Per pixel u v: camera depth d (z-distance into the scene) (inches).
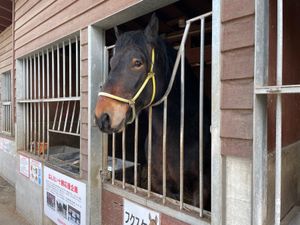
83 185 117.6
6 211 194.2
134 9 92.0
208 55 158.4
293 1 79.0
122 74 76.5
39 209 160.9
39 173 159.5
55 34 137.8
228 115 64.2
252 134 59.8
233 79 63.0
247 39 60.3
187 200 93.8
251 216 60.2
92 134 112.9
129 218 98.6
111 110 73.8
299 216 75.9
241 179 63.1
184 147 90.0
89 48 111.7
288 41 74.9
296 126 84.4
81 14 117.1
